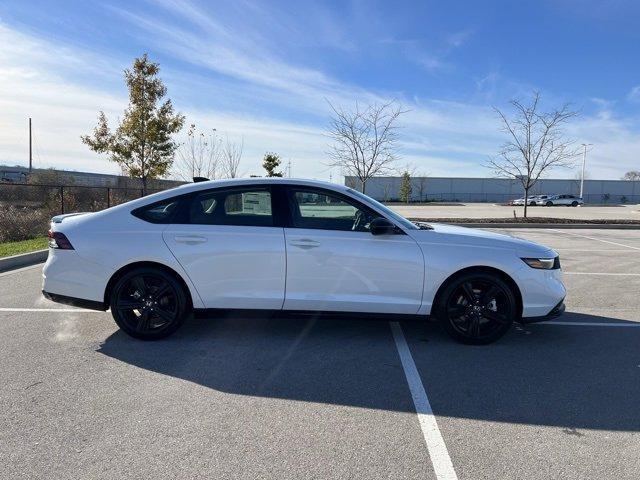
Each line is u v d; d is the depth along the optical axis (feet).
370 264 15.48
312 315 15.74
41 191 64.64
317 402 11.89
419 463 9.37
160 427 10.57
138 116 57.36
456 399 12.16
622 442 10.21
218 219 15.85
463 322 16.01
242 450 9.73
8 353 14.84
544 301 15.78
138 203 16.15
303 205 15.94
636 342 16.66
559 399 12.21
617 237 50.31
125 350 15.23
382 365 14.29
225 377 13.28
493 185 253.24
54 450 9.62
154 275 15.72
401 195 206.49
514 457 9.61
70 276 15.75
